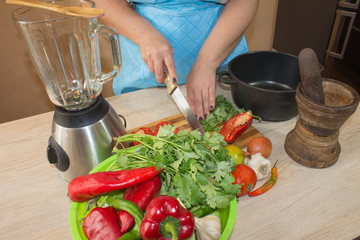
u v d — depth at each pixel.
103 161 0.66
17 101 1.86
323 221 0.63
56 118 0.65
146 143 0.64
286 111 0.86
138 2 1.00
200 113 0.89
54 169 0.77
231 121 0.81
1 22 1.57
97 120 0.66
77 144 0.65
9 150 0.82
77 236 0.53
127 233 0.52
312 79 0.66
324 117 0.66
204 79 0.91
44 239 0.61
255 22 1.97
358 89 2.02
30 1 0.55
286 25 2.47
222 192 0.57
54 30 0.63
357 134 0.85
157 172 0.57
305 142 0.75
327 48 2.10
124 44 1.11
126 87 1.18
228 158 0.63
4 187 0.72
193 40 1.06
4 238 0.61
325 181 0.72
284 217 0.64
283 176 0.73
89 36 0.65
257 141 0.76
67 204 0.68
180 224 0.49
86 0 0.65
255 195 0.68
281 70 1.00
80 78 0.70
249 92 0.84
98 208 0.55
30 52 0.65
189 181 0.56
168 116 0.94
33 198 0.69
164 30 1.02
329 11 1.96
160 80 0.84
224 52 0.96
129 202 0.55
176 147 0.60
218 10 1.07
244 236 0.60
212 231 0.52
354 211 0.65
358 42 1.87
